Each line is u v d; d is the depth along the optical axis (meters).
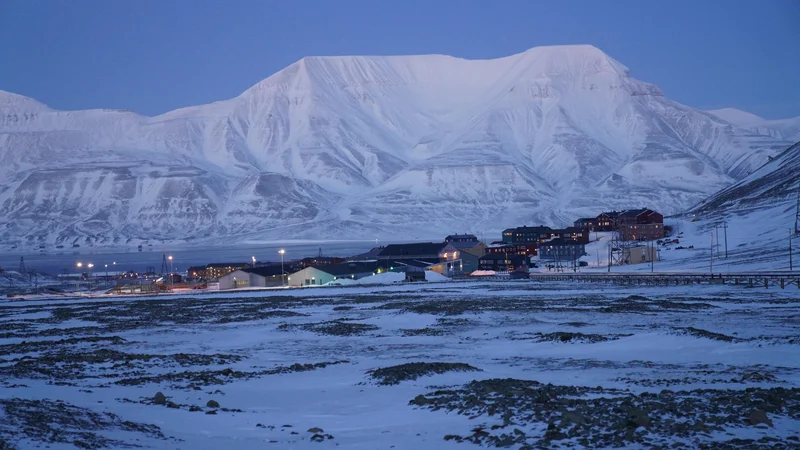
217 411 28.23
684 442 19.73
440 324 64.88
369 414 27.20
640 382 32.16
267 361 45.25
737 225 186.25
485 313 73.69
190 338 60.91
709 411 23.75
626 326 58.53
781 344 43.78
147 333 65.94
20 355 49.97
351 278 169.00
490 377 35.03
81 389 32.81
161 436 22.84
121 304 112.88
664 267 154.75
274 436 23.31
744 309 70.50
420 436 22.41
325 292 129.00
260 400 31.09
